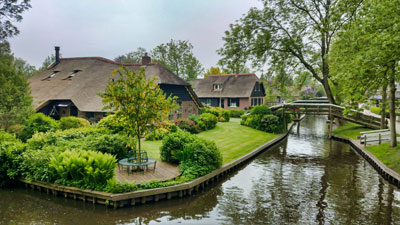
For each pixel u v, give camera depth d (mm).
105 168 11234
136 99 12570
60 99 27391
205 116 27938
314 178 15125
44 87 30516
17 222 9391
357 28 13242
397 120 33812
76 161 11352
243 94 46750
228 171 15688
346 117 27516
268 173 16062
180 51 52625
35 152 12867
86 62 33844
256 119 29609
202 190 13016
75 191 11133
